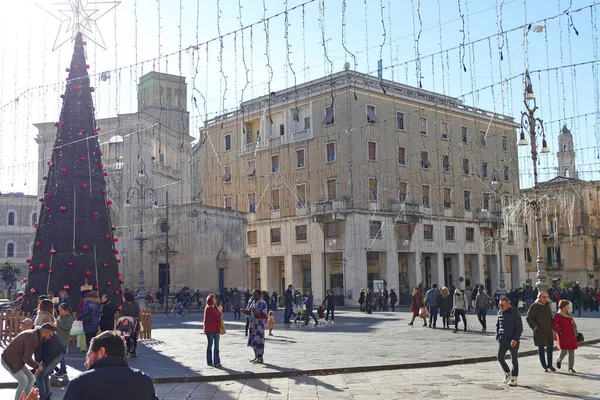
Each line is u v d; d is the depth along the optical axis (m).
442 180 56.28
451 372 14.04
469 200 58.78
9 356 8.91
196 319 35.81
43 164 45.81
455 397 10.86
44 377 9.70
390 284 51.78
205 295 49.28
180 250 49.47
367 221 50.53
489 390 11.55
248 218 57.88
